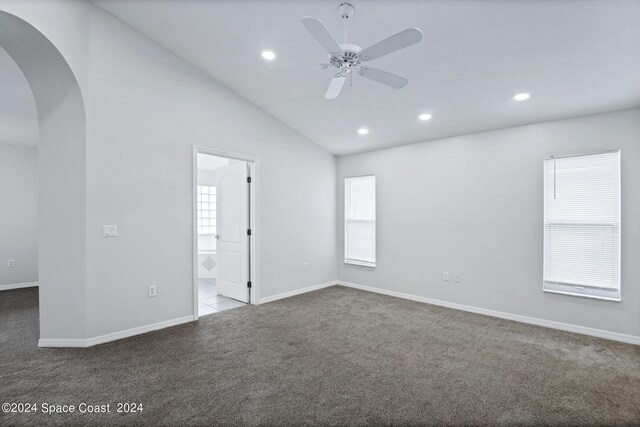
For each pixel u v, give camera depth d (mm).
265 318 3697
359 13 2344
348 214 5391
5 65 2965
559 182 3381
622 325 3037
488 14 2172
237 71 3562
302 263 4906
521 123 3572
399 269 4688
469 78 2906
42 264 2850
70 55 2578
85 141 2811
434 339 3088
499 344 2971
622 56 2346
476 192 3951
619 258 3047
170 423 1834
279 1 2398
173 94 3436
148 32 3170
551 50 2393
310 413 1932
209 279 6133
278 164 4535
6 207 5094
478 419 1884
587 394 2148
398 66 2863
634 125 2986
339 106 3863
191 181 3574
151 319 3258
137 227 3156
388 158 4836
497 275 3785
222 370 2449
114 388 2182
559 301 3371
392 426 1819
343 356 2709
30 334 3125
